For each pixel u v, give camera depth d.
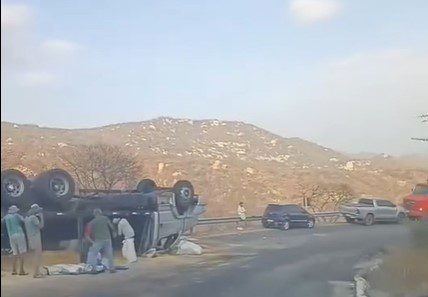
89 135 72.81
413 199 31.92
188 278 14.54
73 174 36.00
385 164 81.19
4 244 14.71
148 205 18.88
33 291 12.05
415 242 15.27
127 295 11.86
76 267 14.73
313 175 67.31
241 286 13.39
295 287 13.41
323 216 39.44
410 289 12.80
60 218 16.19
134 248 17.83
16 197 15.22
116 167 37.50
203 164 62.41
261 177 63.56
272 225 33.56
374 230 32.84
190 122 109.69
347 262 18.78
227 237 27.77
